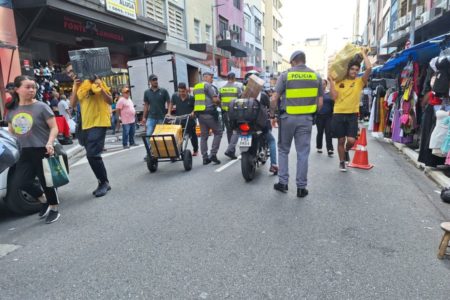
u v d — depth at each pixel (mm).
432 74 7199
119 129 15852
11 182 4809
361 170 7008
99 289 3006
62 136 11508
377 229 4090
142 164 8164
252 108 5945
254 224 4301
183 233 4094
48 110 4586
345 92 6504
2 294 2986
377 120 11250
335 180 6238
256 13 45750
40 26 12883
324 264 3311
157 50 19047
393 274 3119
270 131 6738
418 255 3461
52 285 3098
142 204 5207
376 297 2797
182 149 7312
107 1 13406
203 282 3055
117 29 15219
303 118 5207
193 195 5559
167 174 7055
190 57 22531
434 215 4527
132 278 3156
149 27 16719
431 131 6375
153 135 6801
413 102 8578
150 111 8477
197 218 4555
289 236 3936
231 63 32281
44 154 4578
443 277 3062
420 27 15461
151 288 2990
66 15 12656
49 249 3816
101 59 5668
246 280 3068
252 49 43781
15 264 3502
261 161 7262
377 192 5516
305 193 5352
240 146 6023
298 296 2830
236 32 34531
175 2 22953
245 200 5230
